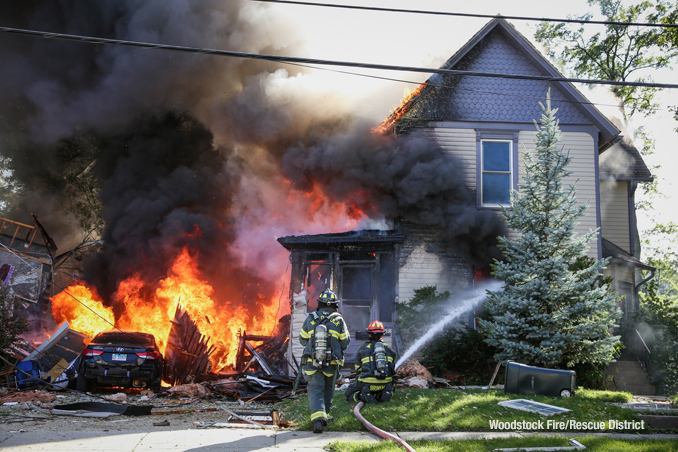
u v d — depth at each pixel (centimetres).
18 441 504
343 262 1398
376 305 1370
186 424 667
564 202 1097
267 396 968
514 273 1059
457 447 489
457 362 1255
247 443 504
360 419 587
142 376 1048
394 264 1386
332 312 596
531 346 982
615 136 1477
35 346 1245
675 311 1351
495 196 1452
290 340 1341
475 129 1475
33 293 1384
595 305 1004
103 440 512
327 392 595
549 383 806
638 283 1716
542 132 1109
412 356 1305
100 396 963
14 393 923
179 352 1240
